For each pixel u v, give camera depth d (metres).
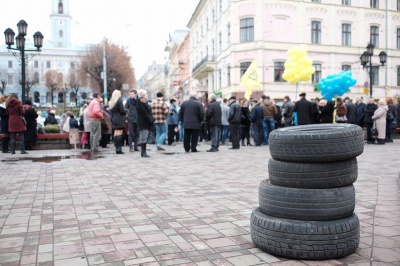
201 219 4.53
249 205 5.19
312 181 3.32
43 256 3.40
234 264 3.18
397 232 3.91
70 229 4.20
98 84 56.34
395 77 38.94
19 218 4.67
